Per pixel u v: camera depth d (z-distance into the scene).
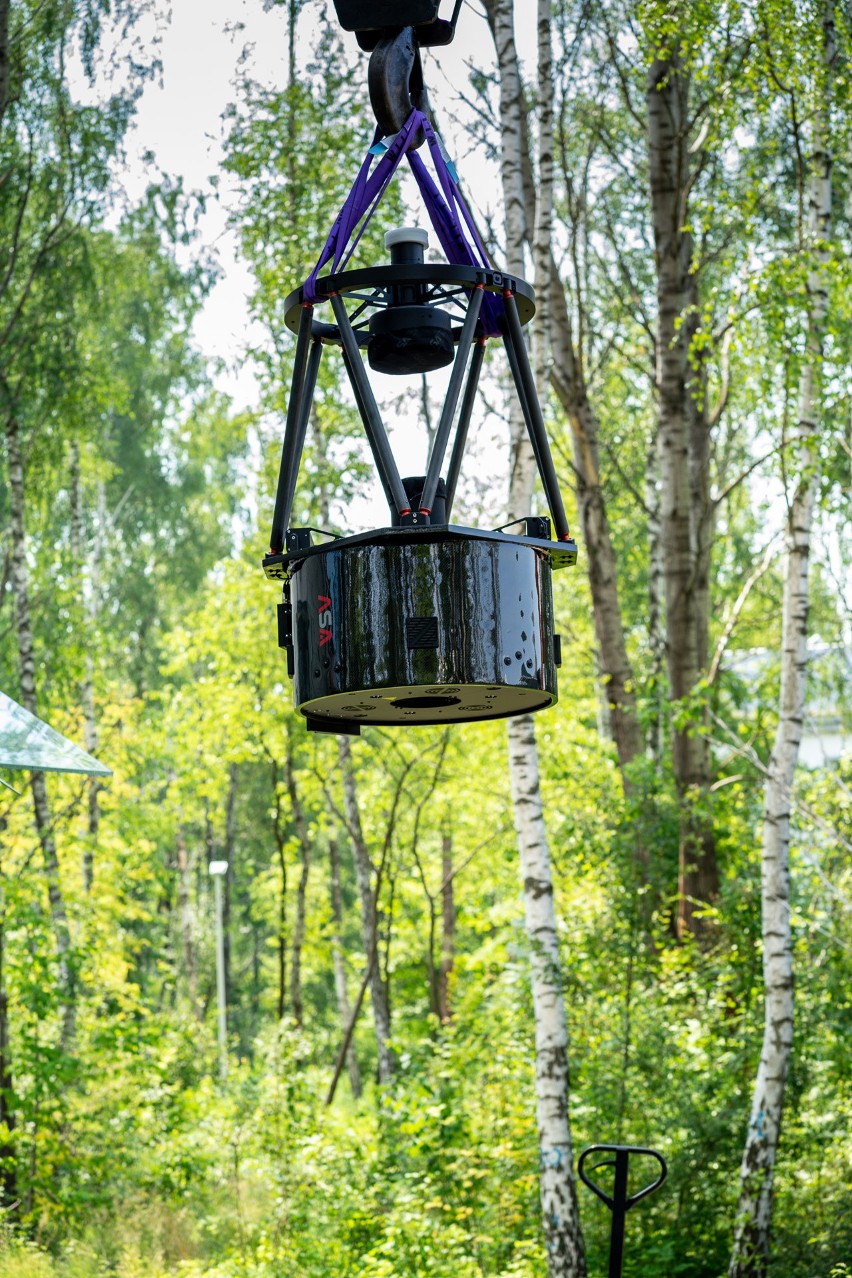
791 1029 11.19
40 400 19.34
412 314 3.28
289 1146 13.53
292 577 3.34
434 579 3.12
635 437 24.94
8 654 21.05
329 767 23.77
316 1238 12.25
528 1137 12.20
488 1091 13.18
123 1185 14.06
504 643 3.16
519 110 12.97
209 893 44.84
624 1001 12.47
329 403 17.67
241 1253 12.25
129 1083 15.62
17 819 21.50
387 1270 10.84
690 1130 11.83
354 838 20.23
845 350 11.75
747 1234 10.77
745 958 13.29
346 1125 14.35
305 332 3.22
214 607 23.45
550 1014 11.19
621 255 21.42
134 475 33.28
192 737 24.25
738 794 16.25
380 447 3.13
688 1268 11.23
